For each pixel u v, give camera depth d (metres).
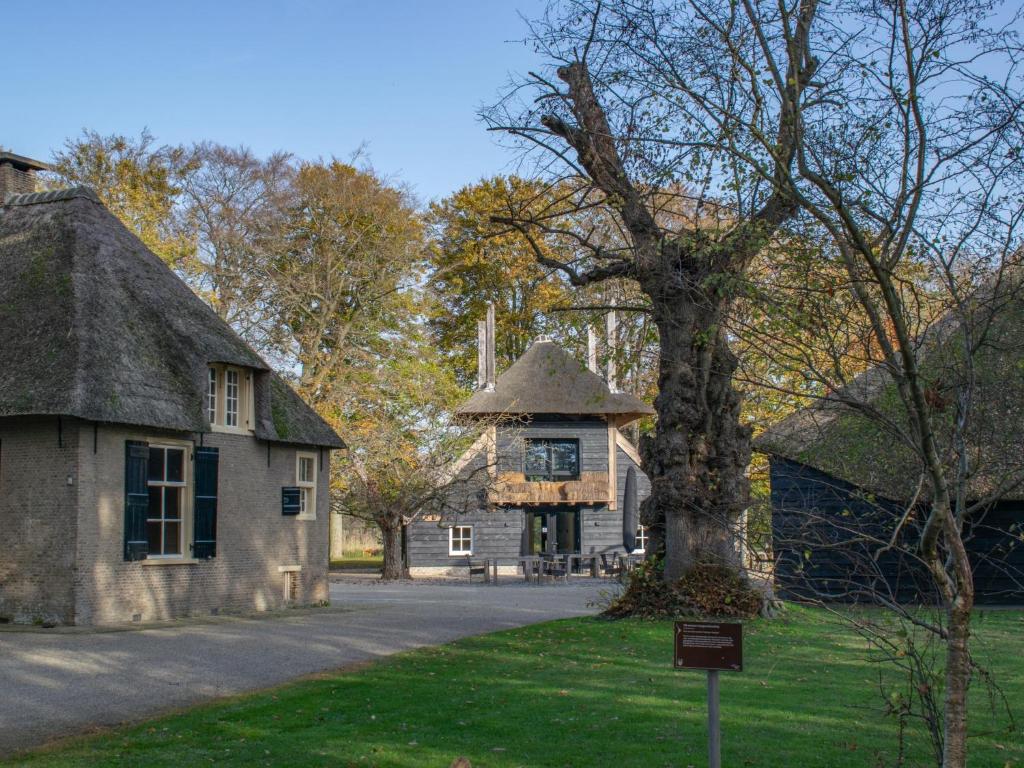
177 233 38.16
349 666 12.66
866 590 7.20
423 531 38.12
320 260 39.56
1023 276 6.28
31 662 12.71
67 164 37.16
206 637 15.49
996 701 10.52
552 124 14.35
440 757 8.10
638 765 7.84
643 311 15.77
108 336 17.83
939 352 6.52
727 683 11.30
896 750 8.34
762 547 7.61
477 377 44.03
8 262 19.14
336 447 23.56
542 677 11.68
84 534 16.72
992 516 22.20
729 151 7.21
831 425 8.12
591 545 37.97
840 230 6.65
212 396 20.27
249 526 20.86
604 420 38.44
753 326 7.09
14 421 17.12
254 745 8.48
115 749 8.30
